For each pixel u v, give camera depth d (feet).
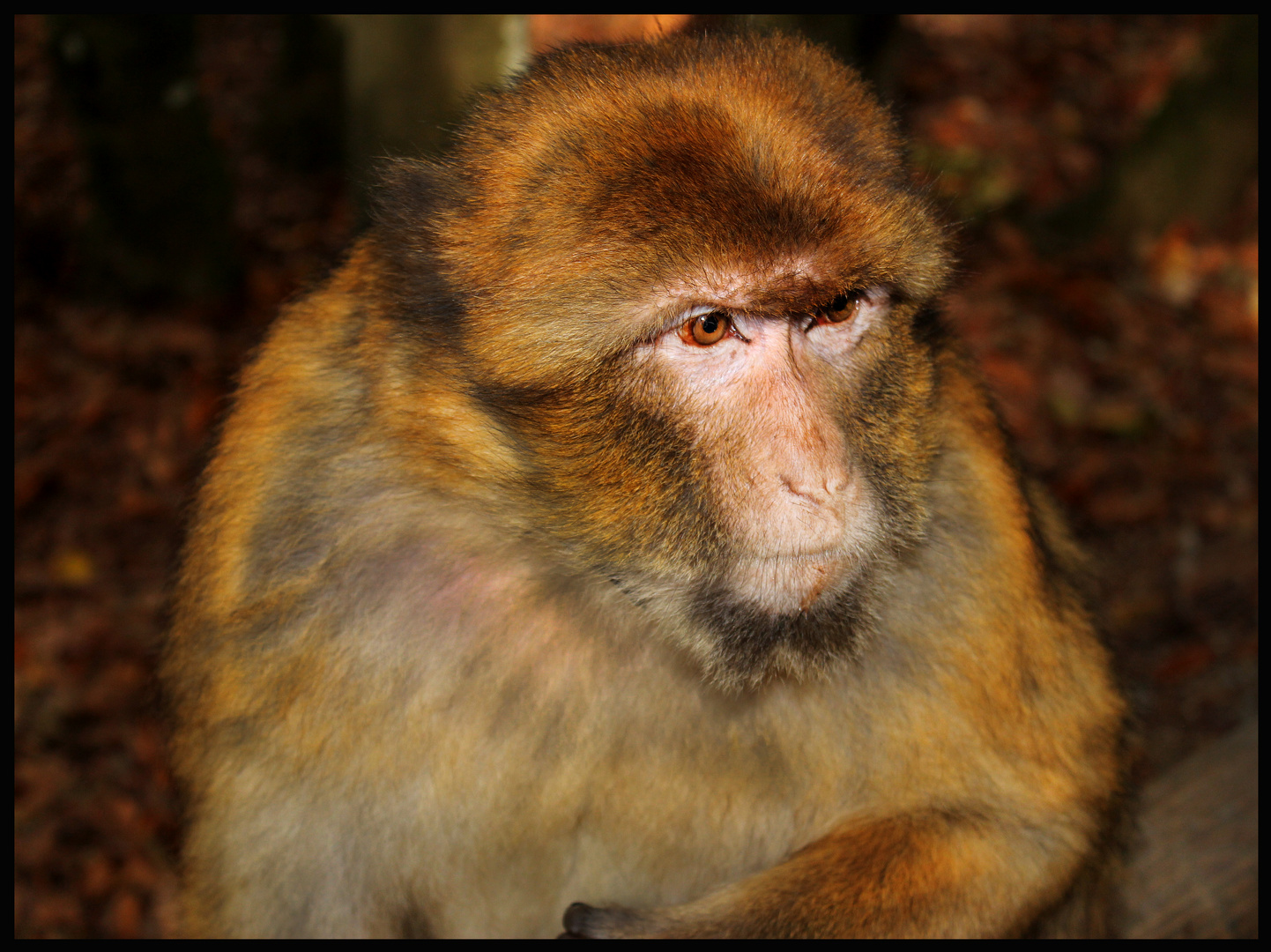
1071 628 3.68
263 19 12.18
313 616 3.52
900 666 3.57
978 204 9.36
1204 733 5.54
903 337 3.45
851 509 3.38
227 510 3.55
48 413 8.15
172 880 5.56
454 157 3.47
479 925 3.63
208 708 3.55
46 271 9.20
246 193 10.27
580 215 3.34
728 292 3.34
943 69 11.28
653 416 3.38
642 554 3.42
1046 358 8.08
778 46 3.50
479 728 3.56
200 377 8.43
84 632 6.64
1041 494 3.90
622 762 3.57
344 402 3.53
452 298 3.43
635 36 3.60
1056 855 3.57
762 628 3.41
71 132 10.12
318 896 3.63
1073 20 12.10
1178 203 9.02
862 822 3.58
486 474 3.46
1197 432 7.59
